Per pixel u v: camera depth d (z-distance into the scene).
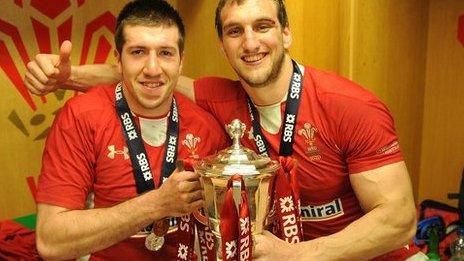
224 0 1.35
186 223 1.27
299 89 1.42
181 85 1.58
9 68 2.08
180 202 1.18
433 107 2.48
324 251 1.21
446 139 2.47
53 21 2.13
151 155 1.39
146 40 1.29
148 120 1.39
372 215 1.30
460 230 2.05
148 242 1.35
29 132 2.16
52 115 2.20
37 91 1.45
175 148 1.41
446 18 2.38
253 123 1.46
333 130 1.38
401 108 2.33
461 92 2.40
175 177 1.17
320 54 1.95
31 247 1.93
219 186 1.12
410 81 2.35
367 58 2.08
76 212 1.27
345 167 1.42
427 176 2.55
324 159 1.42
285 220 1.19
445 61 2.41
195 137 1.45
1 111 2.09
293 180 1.19
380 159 1.35
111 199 1.37
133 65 1.31
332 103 1.38
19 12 2.06
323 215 1.48
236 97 1.50
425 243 2.07
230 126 1.19
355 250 1.25
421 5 2.33
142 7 1.32
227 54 1.38
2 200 2.14
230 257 1.07
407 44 2.28
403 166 1.37
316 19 1.91
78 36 2.20
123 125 1.38
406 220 1.32
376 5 2.06
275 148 1.44
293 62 1.47
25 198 2.19
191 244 1.28
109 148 1.36
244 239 1.06
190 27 2.21
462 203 2.16
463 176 2.18
